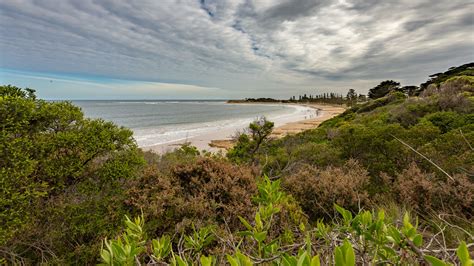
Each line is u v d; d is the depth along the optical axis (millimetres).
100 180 3668
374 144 5504
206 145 21766
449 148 5094
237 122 44844
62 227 3152
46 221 3188
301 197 4031
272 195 1379
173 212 3143
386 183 4398
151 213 3098
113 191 3621
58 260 2816
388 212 3199
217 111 80312
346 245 536
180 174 3889
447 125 8539
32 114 3137
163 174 4086
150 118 51688
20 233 2926
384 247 879
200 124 41781
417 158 4922
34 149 3045
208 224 2781
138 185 3764
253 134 8234
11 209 2654
